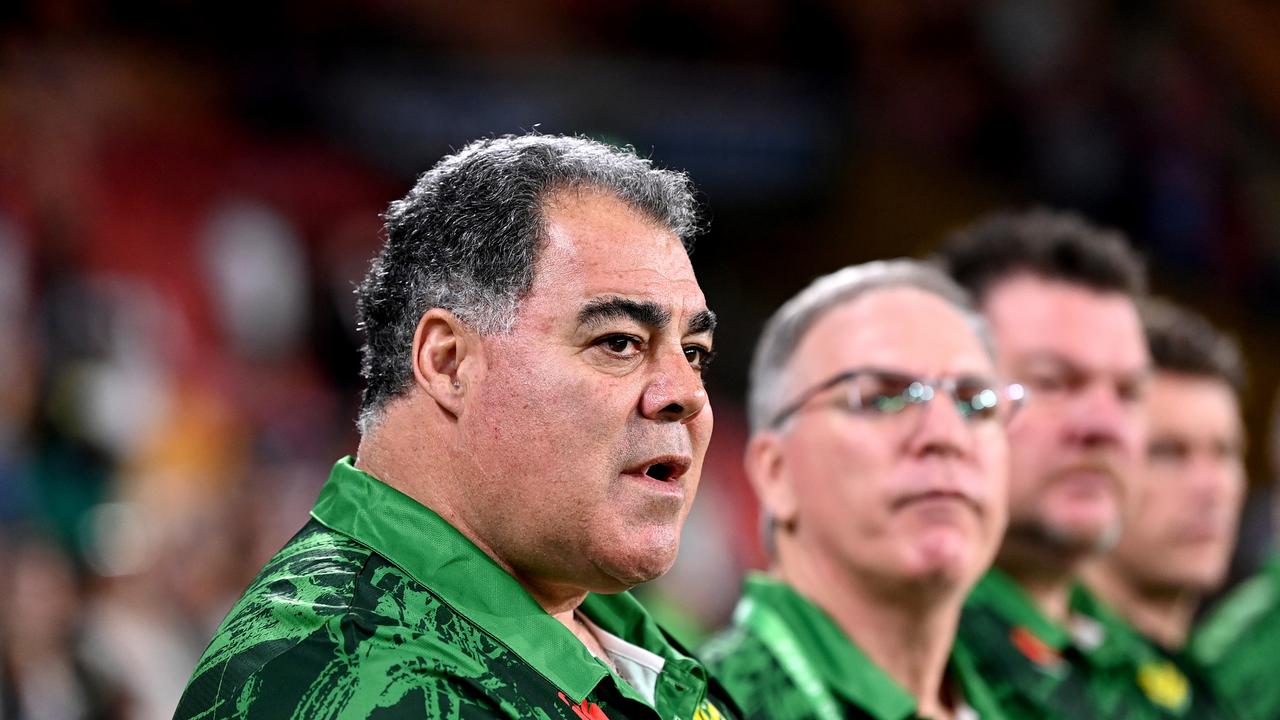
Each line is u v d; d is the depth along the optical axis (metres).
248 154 28.38
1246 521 21.27
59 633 15.51
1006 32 36.84
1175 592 13.14
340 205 28.73
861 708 8.48
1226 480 13.08
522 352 5.71
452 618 5.52
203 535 17.56
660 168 6.34
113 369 23.30
